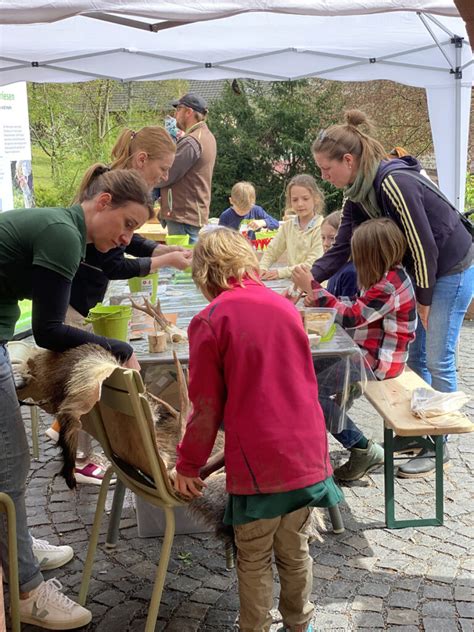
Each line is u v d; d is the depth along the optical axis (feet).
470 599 8.84
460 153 22.99
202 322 6.88
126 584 9.43
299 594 7.59
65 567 9.87
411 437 10.66
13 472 7.82
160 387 10.12
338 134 11.40
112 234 7.79
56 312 7.32
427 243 11.09
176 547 10.26
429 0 13.44
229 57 24.25
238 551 7.35
